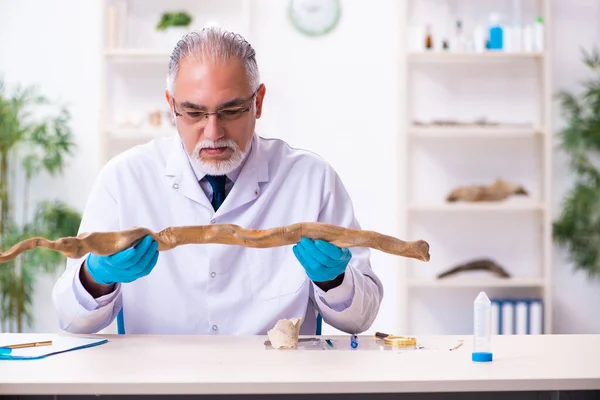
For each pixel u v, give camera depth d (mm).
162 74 4160
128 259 1583
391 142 4234
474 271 4273
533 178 4324
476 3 4238
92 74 4211
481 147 4312
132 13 4148
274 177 2049
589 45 4309
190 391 1259
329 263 1644
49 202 4125
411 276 4320
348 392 1277
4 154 4035
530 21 4230
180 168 1992
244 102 1792
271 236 1615
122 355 1521
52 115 4211
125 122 4043
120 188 2000
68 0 4199
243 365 1416
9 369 1365
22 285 4039
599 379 1321
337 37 4211
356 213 4246
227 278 1966
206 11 4168
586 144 4156
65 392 1257
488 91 4277
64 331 1875
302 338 1759
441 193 4312
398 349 1621
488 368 1401
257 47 4195
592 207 4156
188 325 1956
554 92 4305
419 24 4238
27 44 4199
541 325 4094
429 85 4266
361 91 4223
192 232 1617
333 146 4227
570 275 4371
